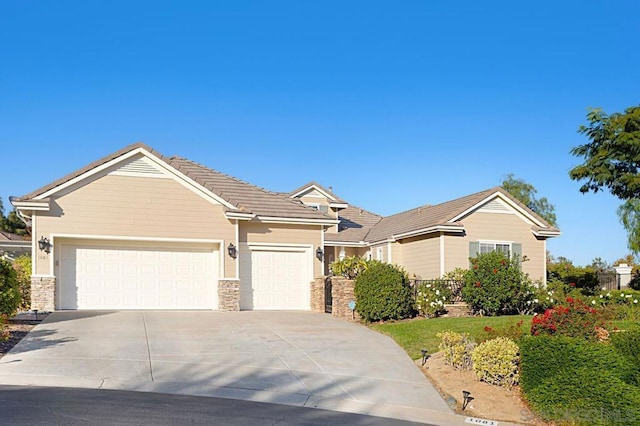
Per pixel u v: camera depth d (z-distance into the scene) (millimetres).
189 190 22906
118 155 21922
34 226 20953
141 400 10117
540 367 11297
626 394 10273
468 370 13156
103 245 21938
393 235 30812
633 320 18469
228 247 23234
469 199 28422
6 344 14641
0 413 8648
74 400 9773
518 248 27969
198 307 23000
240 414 9578
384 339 16672
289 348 15164
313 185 36125
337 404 10938
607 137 21812
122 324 18016
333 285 21500
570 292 25484
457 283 22422
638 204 22891
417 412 10742
